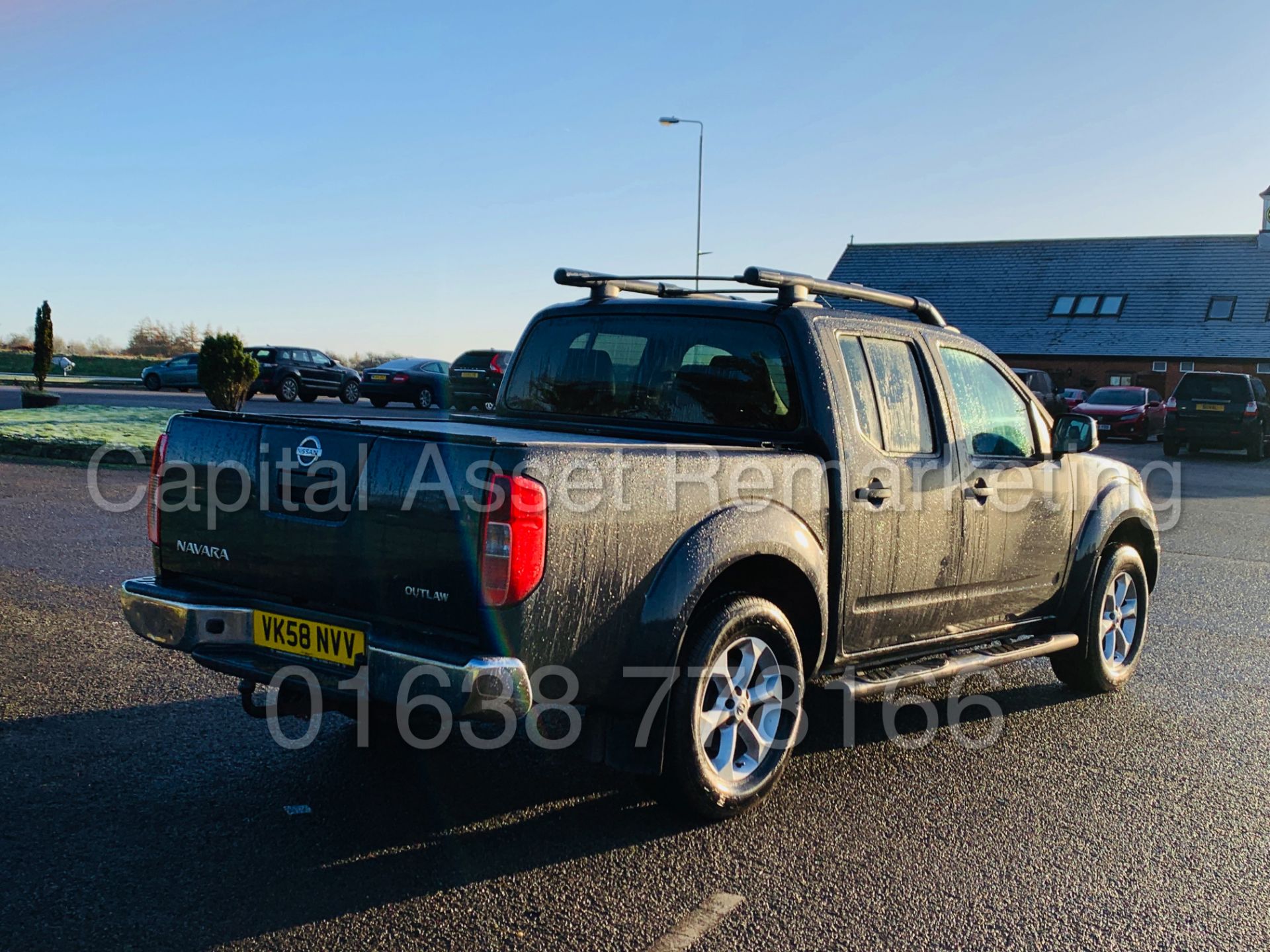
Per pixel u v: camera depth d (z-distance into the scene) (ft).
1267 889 11.45
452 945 9.61
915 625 15.38
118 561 24.91
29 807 11.99
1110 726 17.20
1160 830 12.98
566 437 13.21
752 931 10.14
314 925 9.84
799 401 13.84
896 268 179.01
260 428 12.16
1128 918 10.71
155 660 17.65
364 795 12.93
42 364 78.23
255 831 11.76
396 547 10.93
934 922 10.48
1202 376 79.71
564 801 13.15
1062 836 12.69
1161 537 38.63
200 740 14.40
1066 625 18.43
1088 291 161.17
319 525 11.52
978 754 15.65
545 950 9.62
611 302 15.83
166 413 66.59
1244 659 21.65
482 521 10.30
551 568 10.52
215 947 9.37
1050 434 18.10
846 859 11.82
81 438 46.80
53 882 10.34
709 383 14.69
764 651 13.04
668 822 12.64
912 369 15.40
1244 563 33.22
